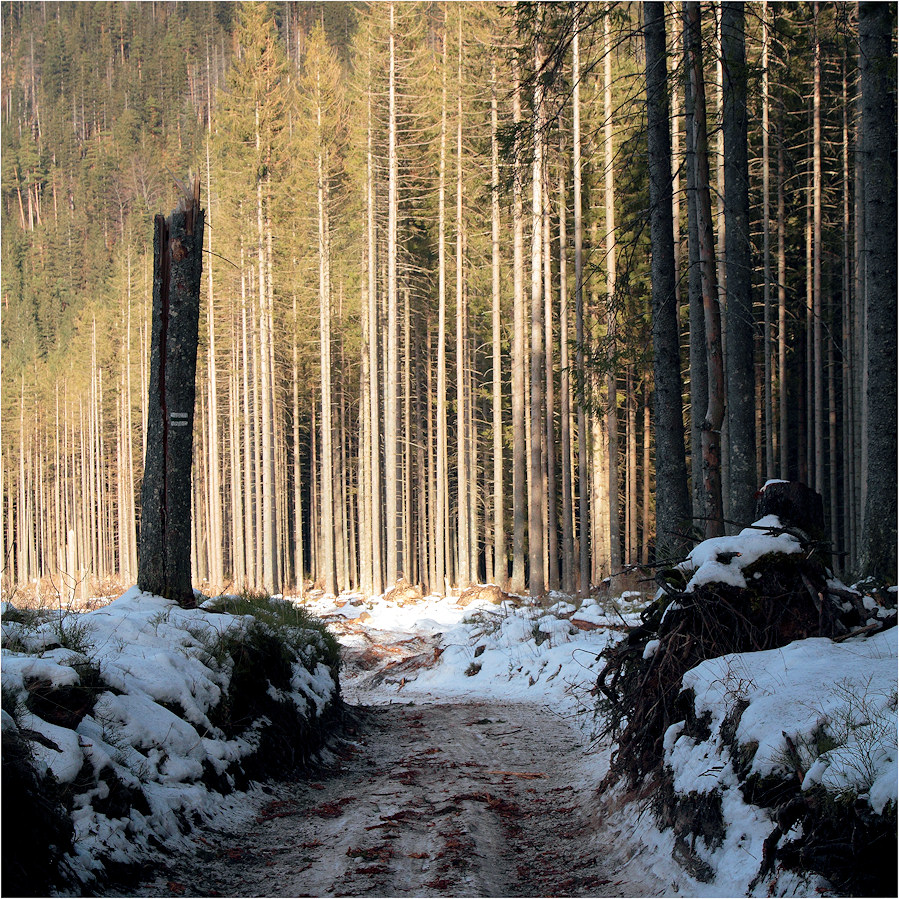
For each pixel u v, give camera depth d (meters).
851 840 3.72
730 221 12.89
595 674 12.45
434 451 44.47
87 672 5.77
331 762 8.65
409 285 39.78
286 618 10.57
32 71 173.50
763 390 30.67
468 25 30.81
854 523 21.22
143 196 116.06
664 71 11.78
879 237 10.08
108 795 5.01
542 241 27.53
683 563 6.98
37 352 89.50
